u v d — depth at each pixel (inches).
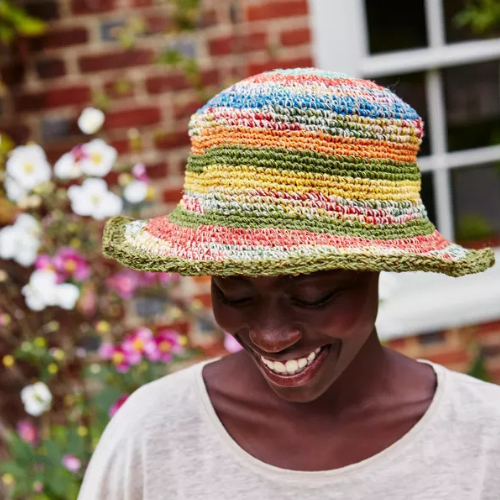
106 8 93.7
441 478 41.1
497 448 41.4
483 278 108.2
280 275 36.1
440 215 106.6
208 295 99.0
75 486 75.0
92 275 94.6
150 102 95.9
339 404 42.3
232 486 42.3
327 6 95.7
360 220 35.9
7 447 97.0
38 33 93.3
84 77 94.9
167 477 43.5
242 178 35.8
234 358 45.8
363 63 99.1
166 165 97.4
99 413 79.4
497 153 105.2
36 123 95.1
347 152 35.7
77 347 96.4
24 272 96.5
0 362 97.8
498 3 100.0
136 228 43.8
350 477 41.1
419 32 100.2
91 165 83.7
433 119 103.4
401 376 43.7
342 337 38.1
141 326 97.4
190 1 93.9
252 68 95.8
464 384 43.8
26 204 86.0
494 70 102.7
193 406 44.5
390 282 84.9
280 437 42.9
